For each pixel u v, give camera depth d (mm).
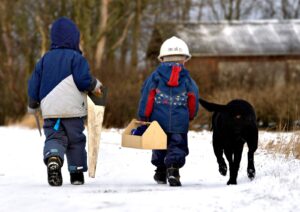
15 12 49094
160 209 8617
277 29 71938
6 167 15648
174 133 12180
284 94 37281
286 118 35438
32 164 16094
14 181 13148
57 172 11297
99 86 11867
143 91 12367
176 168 12008
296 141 17047
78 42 12023
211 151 18016
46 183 12453
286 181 10266
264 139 19609
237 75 46594
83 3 46719
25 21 49250
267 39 70125
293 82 46375
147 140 11867
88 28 46625
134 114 35688
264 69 48781
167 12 50250
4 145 19375
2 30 48688
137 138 12070
